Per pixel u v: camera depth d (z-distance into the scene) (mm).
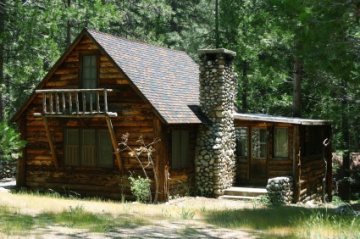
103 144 20781
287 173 22734
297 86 27906
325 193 26438
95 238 10094
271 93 32219
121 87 20250
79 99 21156
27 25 23578
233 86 23328
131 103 20031
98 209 15133
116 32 37219
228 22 30359
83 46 20969
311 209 16656
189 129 21688
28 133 22344
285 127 22969
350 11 12438
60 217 12359
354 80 13312
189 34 38625
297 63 27719
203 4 41344
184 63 26938
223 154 22094
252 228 12180
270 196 20062
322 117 27656
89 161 21062
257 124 23375
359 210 15688
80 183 21203
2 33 24016
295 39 13414
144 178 19844
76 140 21312
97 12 27938
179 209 16141
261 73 28719
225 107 22328
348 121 25609
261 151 23484
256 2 27375
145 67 21891
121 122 20219
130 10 38125
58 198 18672
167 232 11297
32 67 25297
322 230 11250
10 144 11852
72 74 21297
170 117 19438
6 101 32281
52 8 25172
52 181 21797
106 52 19984
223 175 22062
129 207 15797
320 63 13164
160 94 20578
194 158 22062
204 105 22219
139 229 11562
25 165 22344
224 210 16047
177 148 20719
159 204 18875
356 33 16500
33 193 21125
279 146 23141
